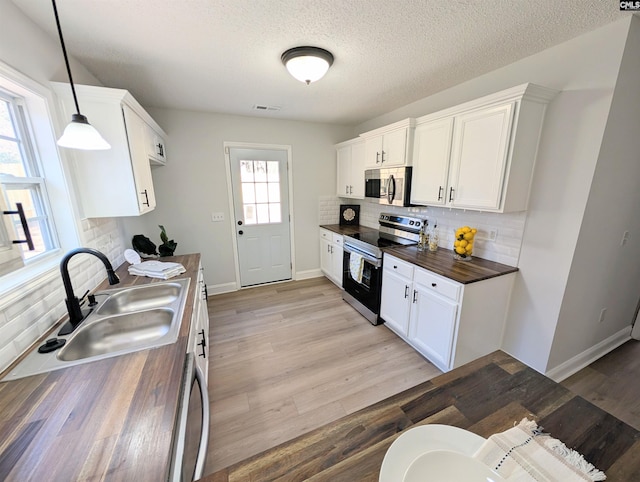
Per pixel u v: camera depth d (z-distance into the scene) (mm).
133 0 1259
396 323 2559
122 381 911
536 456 623
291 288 3879
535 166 1876
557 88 1746
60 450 667
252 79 2223
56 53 1606
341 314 3109
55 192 1575
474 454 636
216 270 3658
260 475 601
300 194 3975
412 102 2887
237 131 3426
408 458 629
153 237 3209
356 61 1936
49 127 1518
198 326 1661
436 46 1734
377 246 2756
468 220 2396
